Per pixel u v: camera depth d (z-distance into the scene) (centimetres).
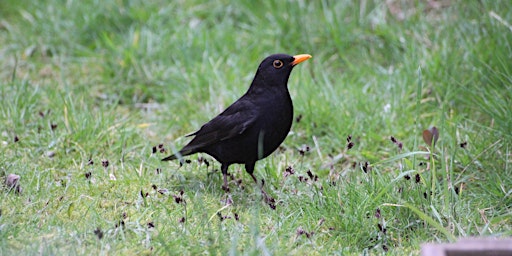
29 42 1493
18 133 1159
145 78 1374
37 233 845
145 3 1541
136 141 1169
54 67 1436
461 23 1348
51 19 1520
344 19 1450
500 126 1089
